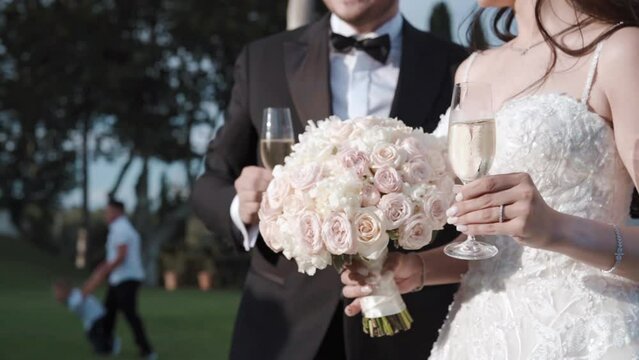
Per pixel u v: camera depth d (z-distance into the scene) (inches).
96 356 395.5
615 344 91.8
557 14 102.6
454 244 97.0
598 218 95.7
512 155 96.9
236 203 136.0
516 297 97.4
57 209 1048.2
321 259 103.6
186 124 873.5
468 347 102.3
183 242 1037.2
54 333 470.3
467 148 90.3
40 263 1049.5
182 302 651.5
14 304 625.3
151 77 850.1
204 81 866.1
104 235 1112.2
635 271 89.8
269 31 840.9
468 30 122.7
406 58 144.7
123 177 930.1
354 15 142.5
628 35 95.0
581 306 94.0
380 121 108.0
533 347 94.7
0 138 925.2
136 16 848.3
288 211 103.7
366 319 110.7
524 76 104.7
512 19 120.3
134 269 397.7
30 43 844.0
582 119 95.5
